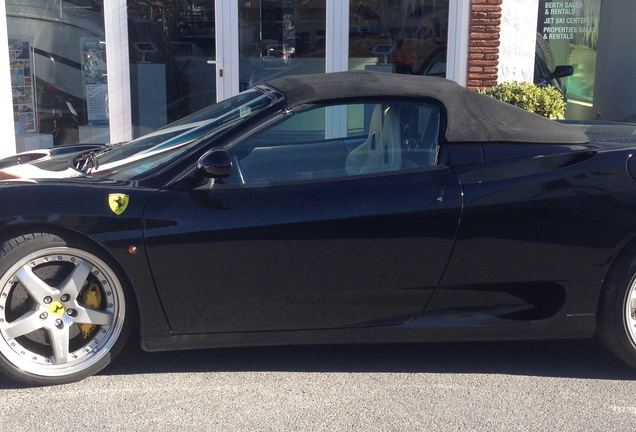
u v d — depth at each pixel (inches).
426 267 145.6
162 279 141.1
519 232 145.5
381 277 145.3
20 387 143.6
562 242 146.3
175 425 130.1
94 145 195.2
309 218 142.0
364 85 154.1
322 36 333.4
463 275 146.6
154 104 337.1
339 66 334.6
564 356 163.0
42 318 140.6
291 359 158.7
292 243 142.2
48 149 191.5
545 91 294.7
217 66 333.7
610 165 148.1
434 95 152.8
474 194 144.9
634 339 148.8
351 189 144.9
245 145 147.8
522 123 155.6
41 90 335.6
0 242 136.5
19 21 327.6
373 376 151.1
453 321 149.3
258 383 146.9
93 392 141.9
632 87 409.1
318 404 138.3
